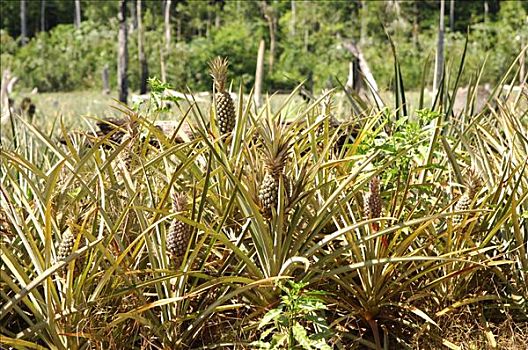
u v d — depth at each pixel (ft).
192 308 11.62
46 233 9.80
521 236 13.17
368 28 163.22
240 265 11.60
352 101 16.43
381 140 13.33
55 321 9.91
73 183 13.11
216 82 12.94
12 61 135.03
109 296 10.11
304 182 11.47
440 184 12.90
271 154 10.69
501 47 102.58
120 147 11.08
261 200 10.86
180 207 10.69
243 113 13.51
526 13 146.41
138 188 11.63
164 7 192.13
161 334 10.75
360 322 12.38
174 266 10.82
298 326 10.15
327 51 132.67
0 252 10.03
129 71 130.31
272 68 119.34
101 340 10.23
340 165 12.89
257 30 149.89
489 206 12.55
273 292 11.25
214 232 10.48
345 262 12.67
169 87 12.90
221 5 207.51
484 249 11.66
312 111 14.60
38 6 227.20
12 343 9.65
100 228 10.69
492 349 11.81
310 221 11.25
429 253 12.86
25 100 38.52
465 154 15.31
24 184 13.70
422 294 11.82
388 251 11.59
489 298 12.27
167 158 12.28
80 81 135.33
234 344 10.84
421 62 99.66
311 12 171.22
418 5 181.78
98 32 159.43
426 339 12.05
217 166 12.24
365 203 11.67
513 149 13.89
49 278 9.73
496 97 16.56
